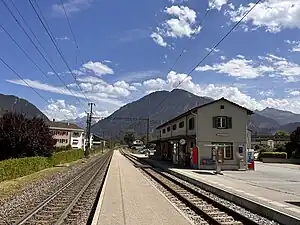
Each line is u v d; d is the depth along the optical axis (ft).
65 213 42.39
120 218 37.91
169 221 36.47
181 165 142.20
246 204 47.73
